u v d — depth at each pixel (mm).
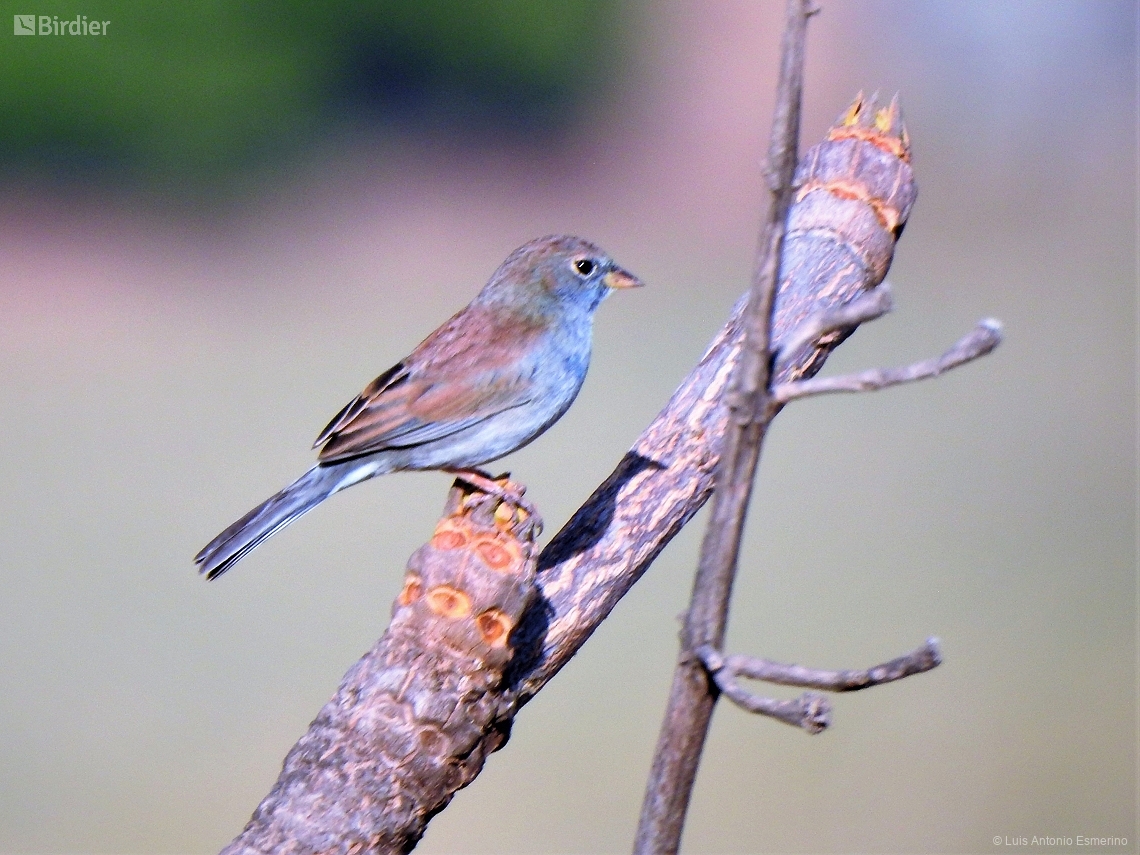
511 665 4387
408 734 3695
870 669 2795
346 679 3803
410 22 23953
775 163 2789
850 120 5094
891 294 2787
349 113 23938
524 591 3775
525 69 25047
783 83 2789
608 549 4559
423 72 24328
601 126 25562
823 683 2805
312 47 22891
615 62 25656
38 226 21453
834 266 4820
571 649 4496
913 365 2750
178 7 21719
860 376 2779
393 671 3738
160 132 21984
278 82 22656
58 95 21391
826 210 4895
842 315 2809
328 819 3656
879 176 4926
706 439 4645
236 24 22281
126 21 21469
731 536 2863
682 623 2920
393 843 3701
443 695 3709
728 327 4828
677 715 2926
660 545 4641
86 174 22016
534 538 3885
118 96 21641
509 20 24328
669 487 4617
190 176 22250
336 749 3713
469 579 3727
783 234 2809
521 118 25359
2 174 21594
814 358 4734
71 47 21328
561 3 24844
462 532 3801
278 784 3736
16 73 21094
